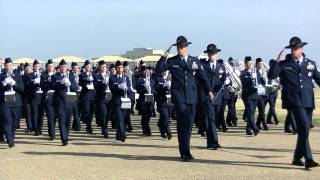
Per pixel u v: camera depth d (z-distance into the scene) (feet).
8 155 42.11
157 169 35.19
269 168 35.40
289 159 39.09
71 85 48.96
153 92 56.44
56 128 66.13
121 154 42.29
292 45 35.22
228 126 66.49
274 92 67.36
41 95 57.72
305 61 35.29
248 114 55.83
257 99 56.13
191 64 39.32
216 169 35.04
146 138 54.24
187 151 38.83
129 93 51.06
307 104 34.83
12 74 47.14
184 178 32.04
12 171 34.91
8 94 46.62
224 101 58.65
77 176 32.96
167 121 52.54
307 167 34.71
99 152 43.52
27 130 61.82
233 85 59.00
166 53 39.52
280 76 35.86
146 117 56.90
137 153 42.80
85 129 65.51
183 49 39.45
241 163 37.42
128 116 60.95
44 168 35.94
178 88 39.06
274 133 57.82
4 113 46.70
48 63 56.75
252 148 45.32
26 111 61.52
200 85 43.21
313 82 35.78
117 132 50.88
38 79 58.65
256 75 56.24
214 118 45.27
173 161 38.52
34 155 42.01
